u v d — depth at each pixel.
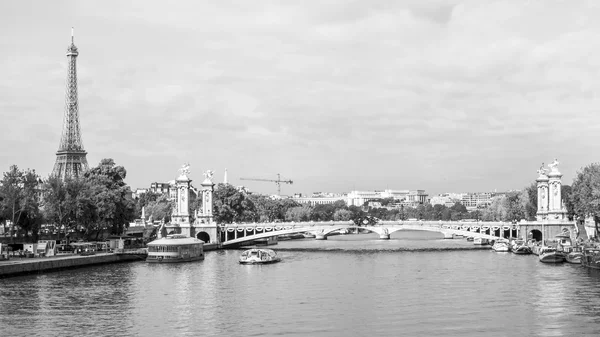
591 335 102.50
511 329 106.62
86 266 186.62
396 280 160.00
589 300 127.69
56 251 194.62
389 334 104.44
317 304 128.62
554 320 111.94
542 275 163.50
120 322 113.12
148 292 142.50
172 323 112.62
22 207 192.12
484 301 129.12
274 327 109.44
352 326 109.69
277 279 163.62
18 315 117.69
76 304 127.88
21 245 189.62
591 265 174.75
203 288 148.50
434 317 115.56
